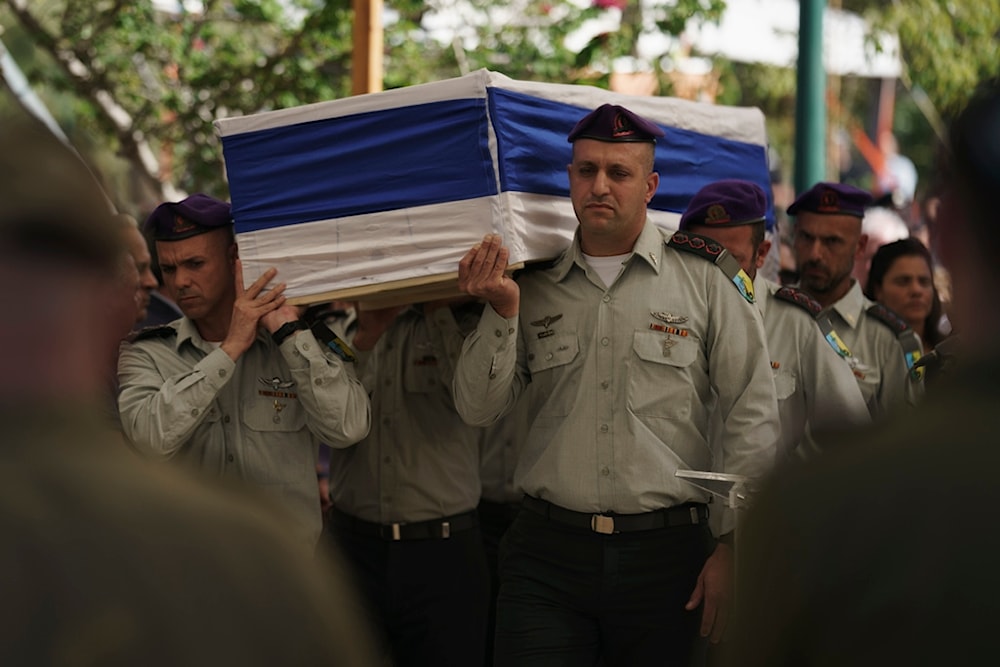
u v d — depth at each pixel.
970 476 1.56
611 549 4.43
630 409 4.46
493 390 4.50
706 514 4.52
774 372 5.21
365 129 4.53
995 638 1.49
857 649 1.55
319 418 4.57
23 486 1.39
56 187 1.46
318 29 10.90
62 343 1.47
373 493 5.42
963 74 12.91
